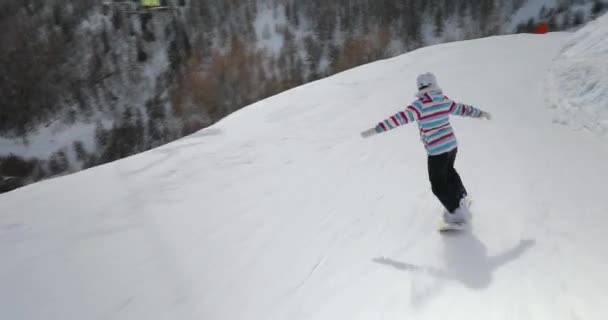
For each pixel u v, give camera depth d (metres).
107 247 4.38
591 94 6.70
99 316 3.46
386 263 3.84
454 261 3.76
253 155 6.71
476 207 4.58
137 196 5.51
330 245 4.21
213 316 3.41
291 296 3.56
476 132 6.59
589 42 8.41
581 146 5.76
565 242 3.87
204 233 4.58
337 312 3.32
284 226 4.62
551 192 4.73
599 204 4.43
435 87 3.99
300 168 6.11
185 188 5.69
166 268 4.02
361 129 7.41
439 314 3.16
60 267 4.07
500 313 3.11
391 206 4.84
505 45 12.98
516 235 4.04
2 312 3.50
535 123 6.72
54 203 5.41
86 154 40.91
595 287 3.30
